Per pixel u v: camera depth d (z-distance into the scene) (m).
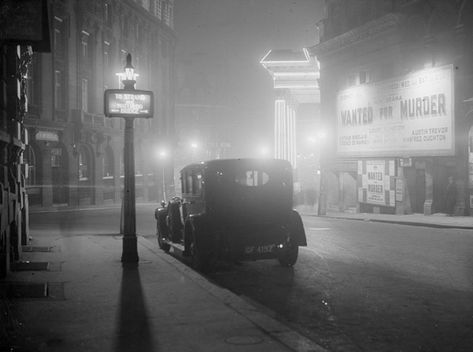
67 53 40.94
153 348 5.50
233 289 9.49
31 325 6.41
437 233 19.33
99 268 10.69
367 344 6.17
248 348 5.48
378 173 33.12
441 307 7.93
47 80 38.53
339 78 37.91
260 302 8.44
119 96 11.10
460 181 26.83
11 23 7.43
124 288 8.63
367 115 33.94
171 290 8.47
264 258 11.54
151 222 26.59
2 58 10.04
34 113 37.06
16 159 12.23
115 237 17.55
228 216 11.33
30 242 15.60
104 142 46.59
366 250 14.45
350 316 7.47
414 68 30.12
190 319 6.66
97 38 45.47
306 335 6.55
